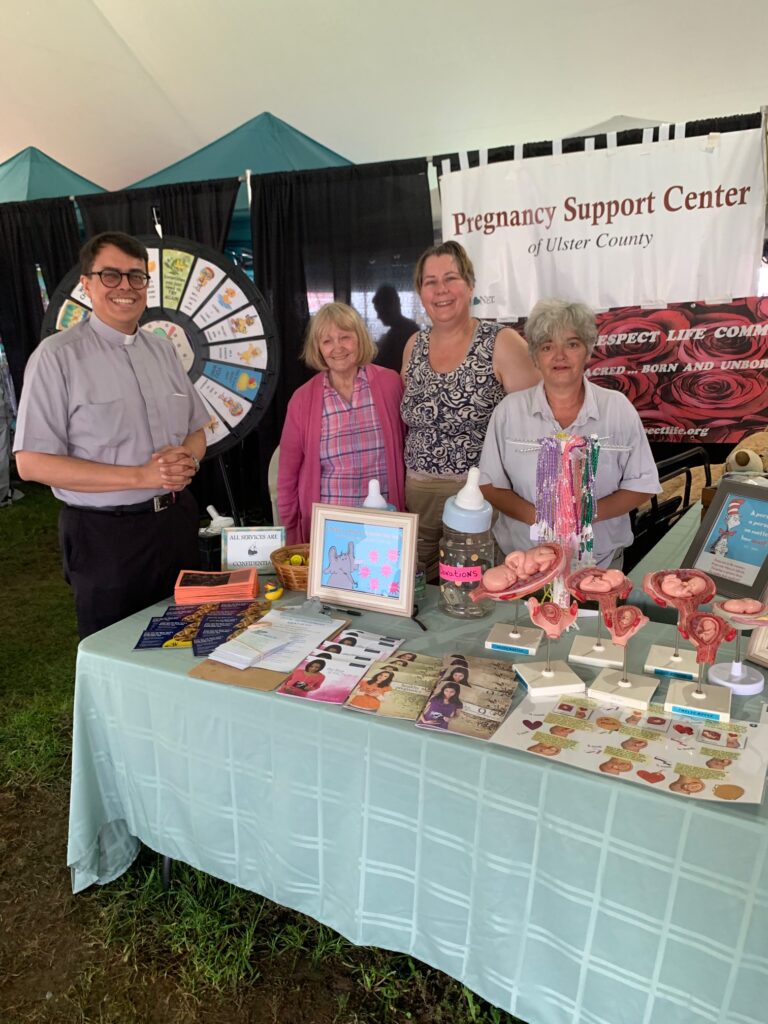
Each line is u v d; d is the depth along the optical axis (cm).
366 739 112
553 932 104
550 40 396
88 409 183
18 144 530
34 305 447
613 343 272
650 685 114
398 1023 133
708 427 268
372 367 212
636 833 93
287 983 143
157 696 132
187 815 139
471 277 202
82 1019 138
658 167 249
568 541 127
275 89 473
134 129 517
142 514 192
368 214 334
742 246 247
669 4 363
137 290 187
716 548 129
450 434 205
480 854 108
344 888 124
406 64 433
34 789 213
